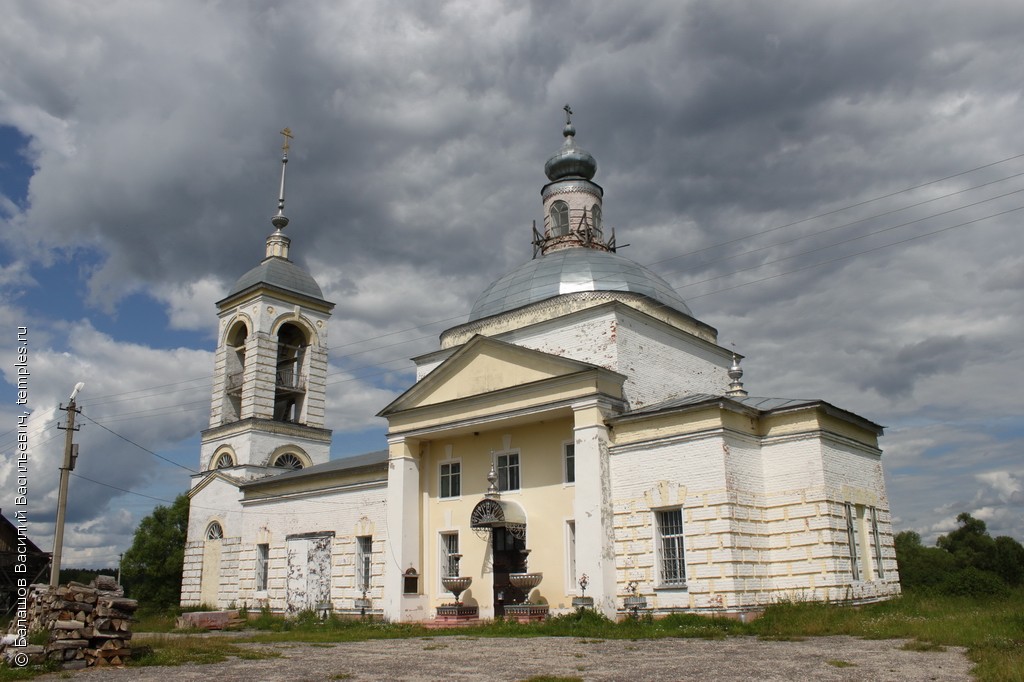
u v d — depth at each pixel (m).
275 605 36.22
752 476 24.55
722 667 13.81
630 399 28.11
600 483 25.31
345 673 14.05
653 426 25.25
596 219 39.22
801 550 23.91
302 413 46.03
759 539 24.09
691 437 24.30
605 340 28.73
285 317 46.50
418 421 30.83
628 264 34.31
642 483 25.02
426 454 31.88
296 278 47.97
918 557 50.97
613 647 18.03
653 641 19.20
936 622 19.41
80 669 15.16
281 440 44.12
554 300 31.42
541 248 39.03
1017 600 26.34
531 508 28.06
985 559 51.41
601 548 24.73
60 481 26.02
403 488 30.72
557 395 26.97
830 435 24.97
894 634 18.39
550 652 17.31
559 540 27.05
